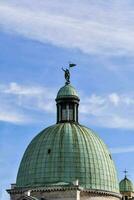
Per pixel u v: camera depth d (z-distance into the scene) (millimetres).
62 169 167625
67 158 169000
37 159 171250
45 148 172000
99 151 174750
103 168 172500
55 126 179000
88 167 169500
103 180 170750
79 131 176250
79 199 163625
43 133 178250
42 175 168250
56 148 170750
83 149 171625
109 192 170000
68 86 187625
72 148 170750
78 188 162750
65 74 191125
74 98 184375
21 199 161875
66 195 162750
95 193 167125
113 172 176750
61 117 183375
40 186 165625
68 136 173000
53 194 163875
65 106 183875
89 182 167750
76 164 168625
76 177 166875
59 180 166250
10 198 170625
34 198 161000
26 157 175875
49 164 168875
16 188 170000
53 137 173500
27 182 170375
